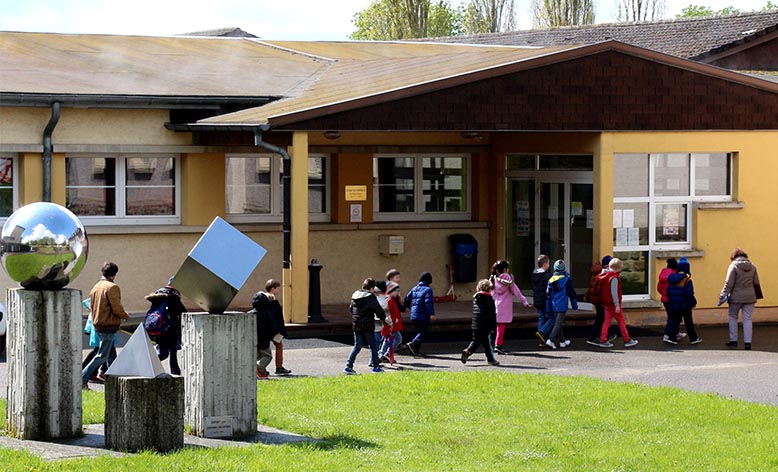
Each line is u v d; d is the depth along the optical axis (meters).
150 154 21.69
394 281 17.97
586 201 22.80
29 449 10.80
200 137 21.67
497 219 24.58
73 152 20.89
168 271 21.77
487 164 24.78
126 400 10.77
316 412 13.27
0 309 17.58
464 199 24.98
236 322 11.82
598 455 11.41
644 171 22.11
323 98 20.59
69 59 24.16
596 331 20.03
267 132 19.98
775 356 18.86
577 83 21.09
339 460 10.69
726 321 22.66
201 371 11.70
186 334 11.91
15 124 20.33
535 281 19.62
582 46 21.00
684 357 18.66
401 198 24.47
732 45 33.00
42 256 11.12
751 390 15.65
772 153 22.80
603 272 19.72
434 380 15.58
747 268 19.77
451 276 24.39
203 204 21.95
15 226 11.16
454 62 23.11
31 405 11.23
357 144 23.67
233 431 11.80
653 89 21.66
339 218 23.61
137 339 11.07
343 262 23.66
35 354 11.23
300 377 16.03
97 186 21.41
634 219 22.08
